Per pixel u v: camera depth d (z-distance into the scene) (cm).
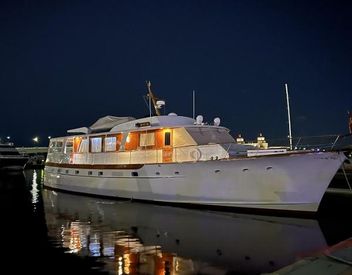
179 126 1755
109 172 2022
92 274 836
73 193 2336
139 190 1850
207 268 870
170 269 862
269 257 958
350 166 2859
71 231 1286
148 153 1842
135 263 910
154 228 1314
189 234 1217
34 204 1964
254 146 1795
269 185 1466
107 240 1148
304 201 1430
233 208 1562
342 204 1738
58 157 2567
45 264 915
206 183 1603
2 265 909
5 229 1328
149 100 2177
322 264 589
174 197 1706
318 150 1395
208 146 1633
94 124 2345
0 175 5094
